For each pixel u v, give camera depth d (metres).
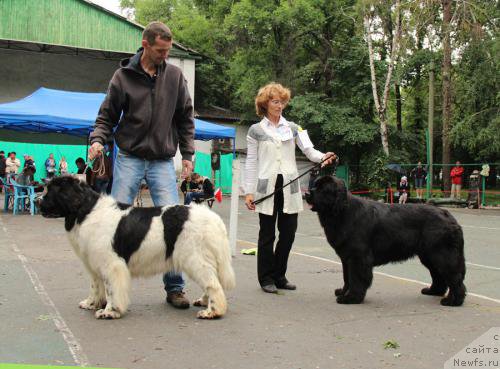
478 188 21.59
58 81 29.78
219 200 10.33
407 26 24.06
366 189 26.84
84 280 5.93
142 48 4.86
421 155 31.34
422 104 37.28
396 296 5.64
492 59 21.78
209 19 41.47
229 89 39.41
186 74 29.23
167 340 3.92
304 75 30.92
